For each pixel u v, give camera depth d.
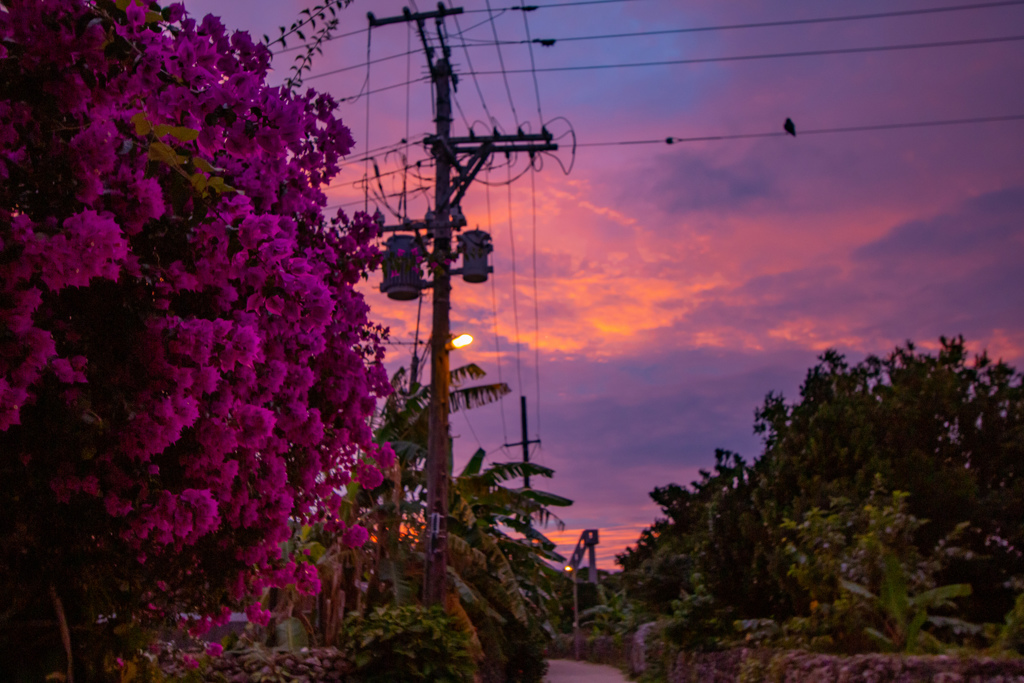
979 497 13.78
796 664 12.27
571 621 51.88
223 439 3.92
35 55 3.09
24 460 3.47
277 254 3.81
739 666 15.25
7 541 3.81
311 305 3.98
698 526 20.78
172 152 3.26
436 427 14.89
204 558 4.98
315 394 5.34
